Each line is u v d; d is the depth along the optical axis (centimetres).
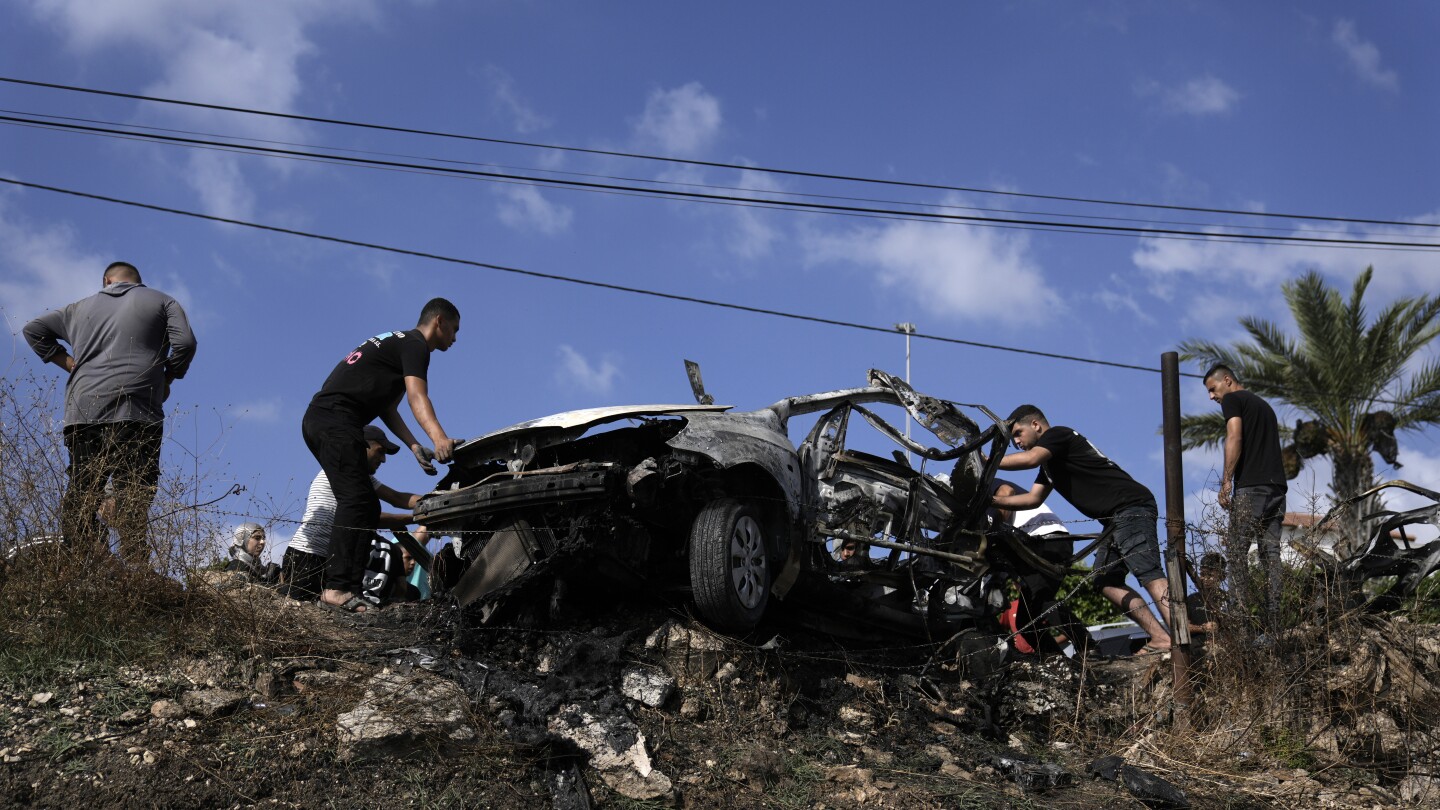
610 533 612
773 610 688
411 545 712
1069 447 788
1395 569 745
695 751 580
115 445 623
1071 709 738
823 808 557
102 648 553
